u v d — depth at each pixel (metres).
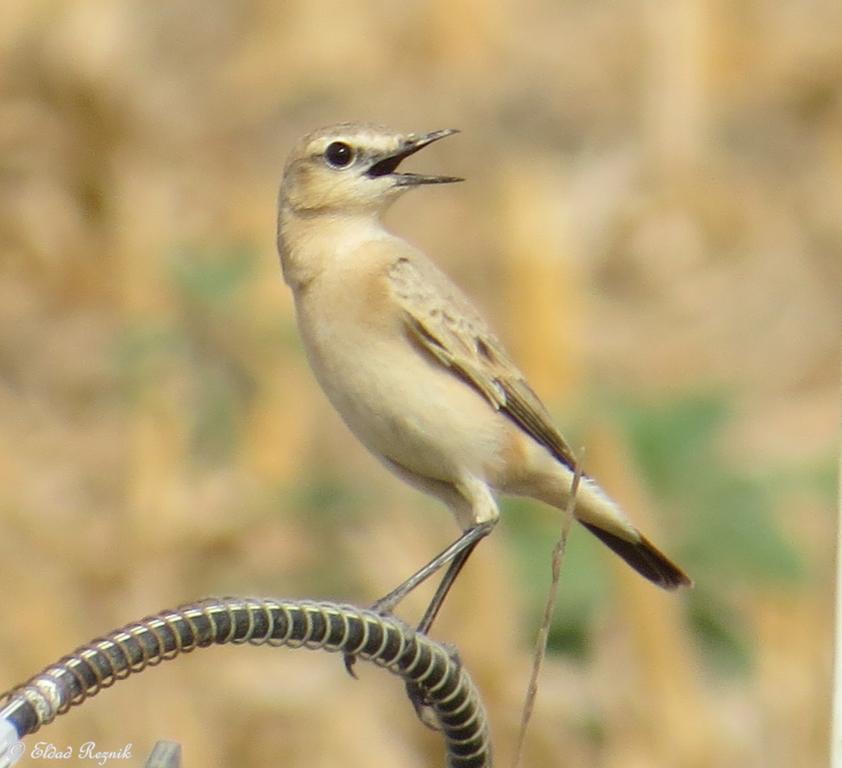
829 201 19.84
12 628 12.52
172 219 18.05
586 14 23.22
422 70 22.19
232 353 15.19
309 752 12.05
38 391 16.50
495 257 16.89
